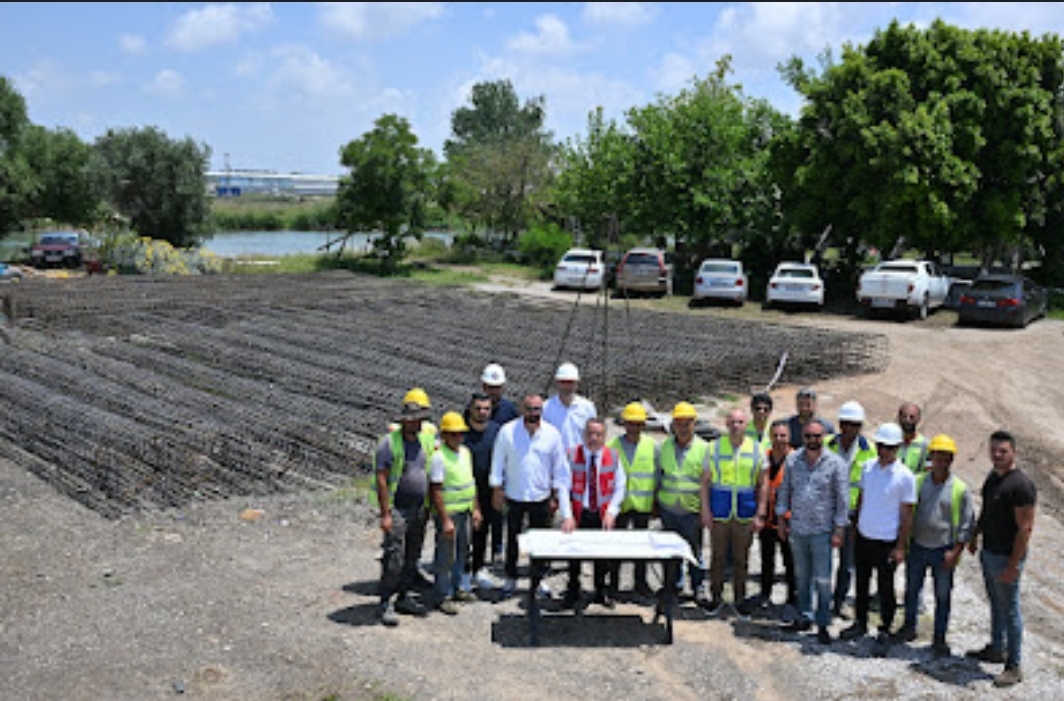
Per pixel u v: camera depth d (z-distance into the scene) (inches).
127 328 728.3
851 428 281.7
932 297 973.2
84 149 1584.6
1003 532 241.8
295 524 343.0
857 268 1173.1
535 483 286.5
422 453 270.1
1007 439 242.2
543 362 614.5
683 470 287.6
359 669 237.9
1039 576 322.7
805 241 1242.0
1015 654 241.1
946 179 983.0
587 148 1375.5
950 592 257.3
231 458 398.3
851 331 834.8
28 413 469.4
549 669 244.2
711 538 282.5
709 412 535.5
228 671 234.5
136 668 234.1
